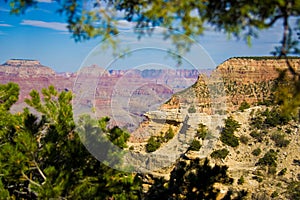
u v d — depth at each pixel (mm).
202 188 9539
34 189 9648
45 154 10578
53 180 9477
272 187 43344
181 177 9828
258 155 55969
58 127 10875
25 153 10094
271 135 61906
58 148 10875
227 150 53375
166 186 9852
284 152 57219
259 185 43938
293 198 39938
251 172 47844
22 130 11555
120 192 10031
